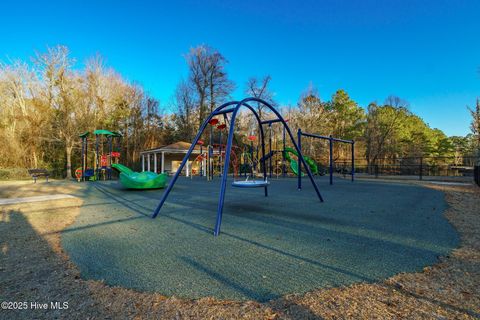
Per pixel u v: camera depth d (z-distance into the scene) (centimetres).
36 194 791
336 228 367
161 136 2764
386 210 500
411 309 163
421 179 1311
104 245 294
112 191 875
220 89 2778
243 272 219
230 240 312
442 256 255
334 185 1041
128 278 209
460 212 476
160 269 226
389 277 209
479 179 942
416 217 436
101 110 2091
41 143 1791
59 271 224
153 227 377
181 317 158
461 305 167
